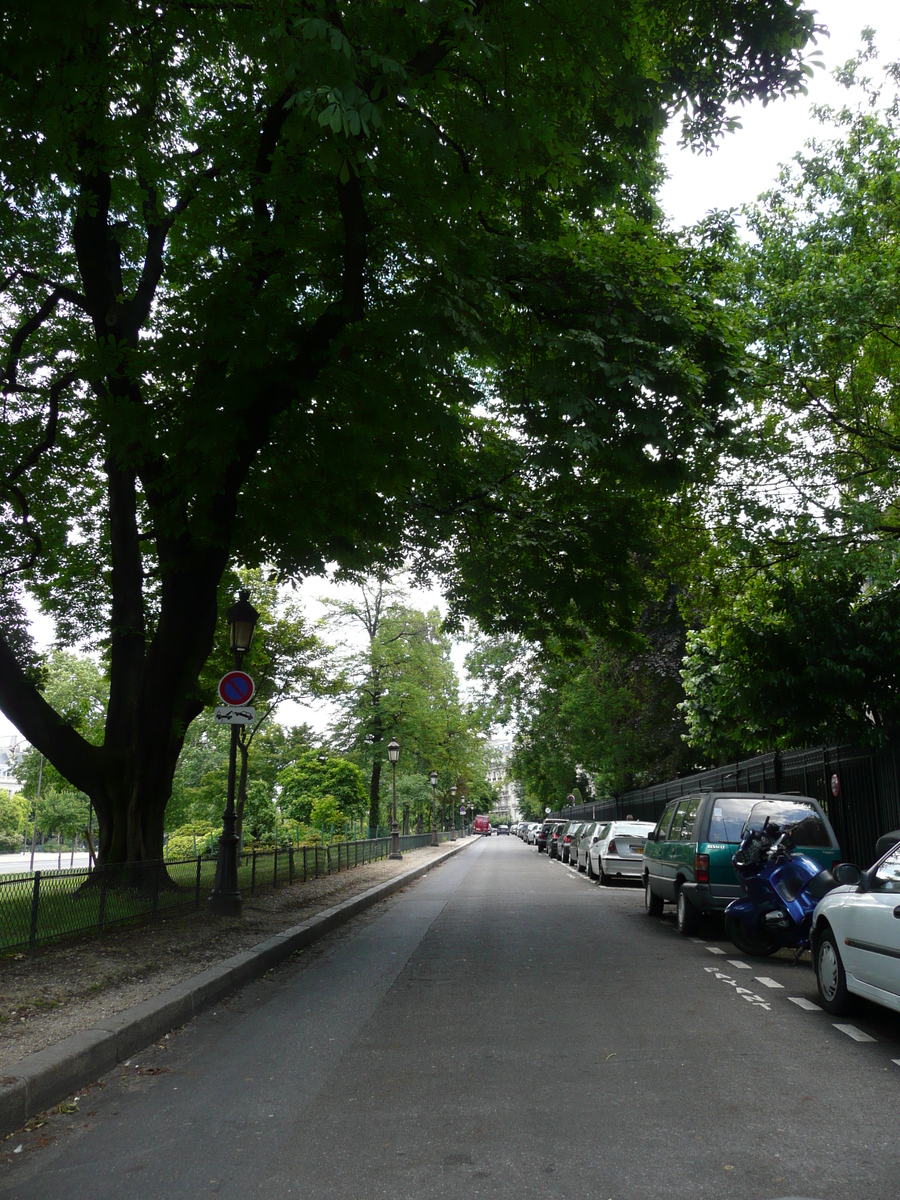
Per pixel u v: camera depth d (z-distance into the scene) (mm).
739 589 18141
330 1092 5461
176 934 10820
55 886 9461
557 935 12578
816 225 17016
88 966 8602
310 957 10953
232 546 14336
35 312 15852
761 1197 3836
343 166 8117
